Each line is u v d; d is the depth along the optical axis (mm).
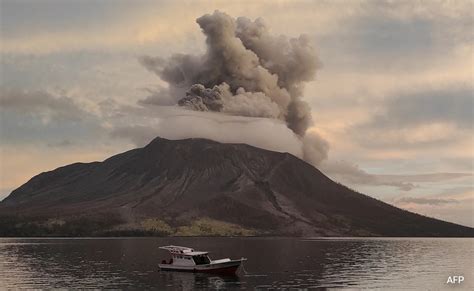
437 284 115750
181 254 133500
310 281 116188
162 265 136250
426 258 196500
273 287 106688
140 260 168500
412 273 137250
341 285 111000
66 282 114125
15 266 149500
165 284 110812
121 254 197375
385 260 182125
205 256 133625
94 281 115562
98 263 157875
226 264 129125
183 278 120438
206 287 106688
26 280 117500
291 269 141500
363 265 159250
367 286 110625
